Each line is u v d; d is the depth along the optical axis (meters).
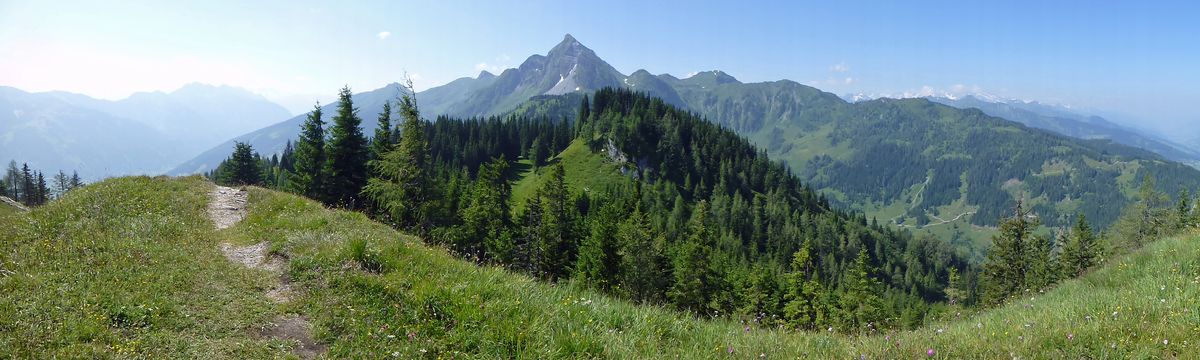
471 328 7.70
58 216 14.50
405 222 44.06
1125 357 6.31
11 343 6.59
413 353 7.11
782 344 7.83
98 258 10.55
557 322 7.86
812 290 52.91
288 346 7.53
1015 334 7.56
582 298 9.25
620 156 155.00
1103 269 14.10
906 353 6.89
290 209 18.86
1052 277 50.72
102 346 6.92
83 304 7.97
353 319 8.20
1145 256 13.62
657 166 161.12
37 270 9.49
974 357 6.69
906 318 45.91
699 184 158.38
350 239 12.55
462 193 77.75
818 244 131.88
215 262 11.55
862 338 8.23
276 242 13.28
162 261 10.93
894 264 151.25
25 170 117.31
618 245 52.69
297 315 8.72
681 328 8.37
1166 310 7.91
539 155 164.38
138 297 8.61
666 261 54.19
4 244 11.26
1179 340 6.66
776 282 60.06
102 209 16.05
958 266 182.62
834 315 49.28
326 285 9.77
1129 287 10.82
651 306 9.52
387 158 44.28
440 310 8.29
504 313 8.03
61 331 7.07
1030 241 53.31
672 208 134.75
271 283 10.31
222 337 7.68
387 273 10.26
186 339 7.44
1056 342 7.02
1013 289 52.31
